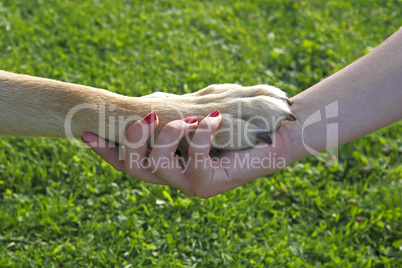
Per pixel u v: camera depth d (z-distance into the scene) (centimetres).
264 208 358
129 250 320
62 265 311
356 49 491
